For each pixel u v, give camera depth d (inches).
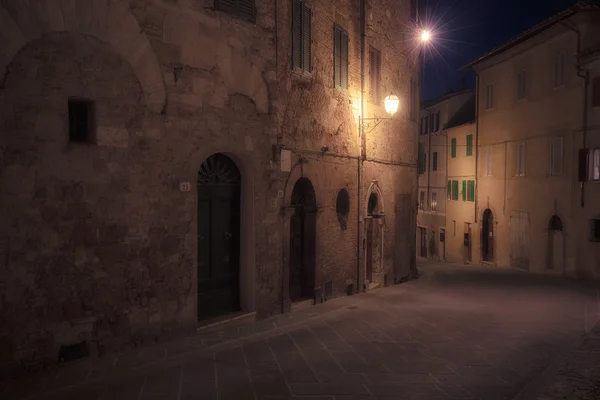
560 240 813.2
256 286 377.1
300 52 424.2
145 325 299.1
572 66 777.6
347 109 514.0
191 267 322.7
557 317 411.5
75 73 259.9
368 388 243.4
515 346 319.3
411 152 719.1
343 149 506.9
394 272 657.0
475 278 748.0
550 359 293.1
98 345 276.2
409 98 705.6
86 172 266.4
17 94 238.4
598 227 734.5
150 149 296.5
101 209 274.1
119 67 279.1
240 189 375.2
